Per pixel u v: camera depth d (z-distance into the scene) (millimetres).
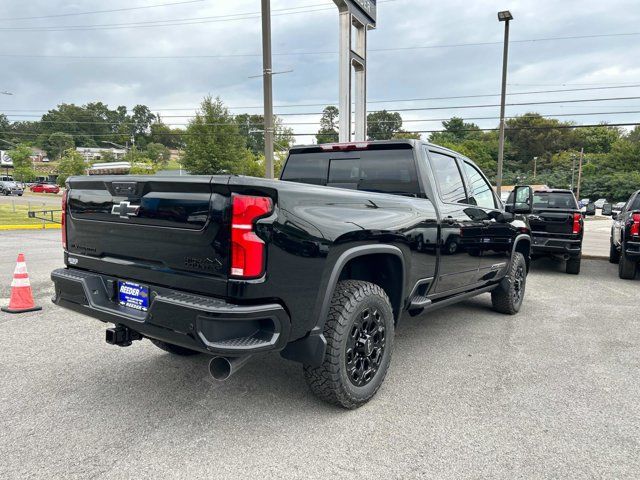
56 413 3094
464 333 5133
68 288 3229
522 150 112625
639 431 2973
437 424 3025
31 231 16812
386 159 4277
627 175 79438
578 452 2713
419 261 3770
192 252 2609
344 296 3047
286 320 2641
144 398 3340
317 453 2658
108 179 3029
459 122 116625
